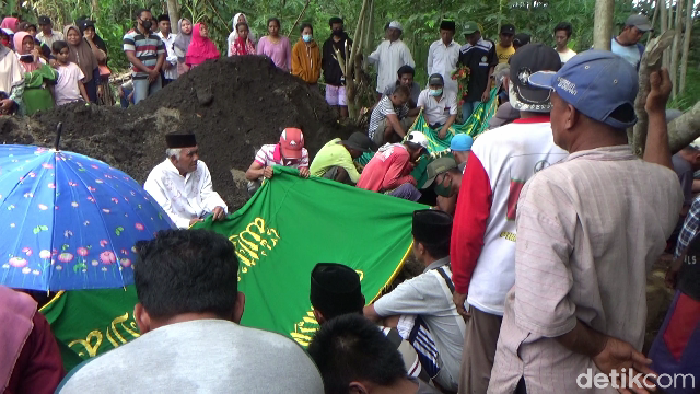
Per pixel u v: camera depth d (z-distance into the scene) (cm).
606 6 375
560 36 938
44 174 296
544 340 216
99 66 1177
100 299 397
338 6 1425
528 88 288
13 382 214
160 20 1167
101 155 817
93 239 285
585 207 205
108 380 140
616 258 211
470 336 319
